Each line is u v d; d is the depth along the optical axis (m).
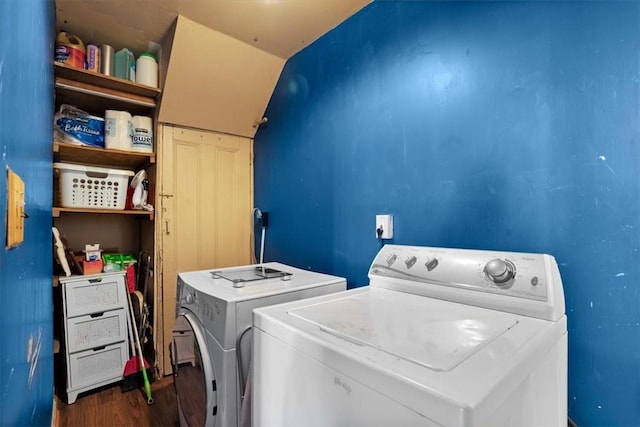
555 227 1.09
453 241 1.37
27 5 0.75
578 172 1.04
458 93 1.36
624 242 0.96
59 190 2.04
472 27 1.31
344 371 0.72
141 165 2.61
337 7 1.79
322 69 2.06
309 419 0.80
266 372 0.96
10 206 0.56
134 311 2.32
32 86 0.85
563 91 1.08
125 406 1.98
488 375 0.62
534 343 0.78
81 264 2.22
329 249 1.99
